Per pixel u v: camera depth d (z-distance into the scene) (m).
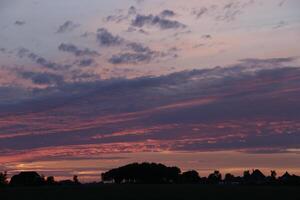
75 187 66.81
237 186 68.94
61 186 69.31
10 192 59.91
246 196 55.94
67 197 55.56
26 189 63.81
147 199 53.97
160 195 56.62
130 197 55.72
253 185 74.31
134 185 72.25
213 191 60.22
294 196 55.22
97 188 64.56
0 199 54.31
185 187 66.69
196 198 54.62
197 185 72.56
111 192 59.69
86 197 55.34
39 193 59.31
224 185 71.12
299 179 80.19
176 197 55.06
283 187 66.81
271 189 62.72
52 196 56.47
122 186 68.94
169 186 68.62
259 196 55.72
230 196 55.25
